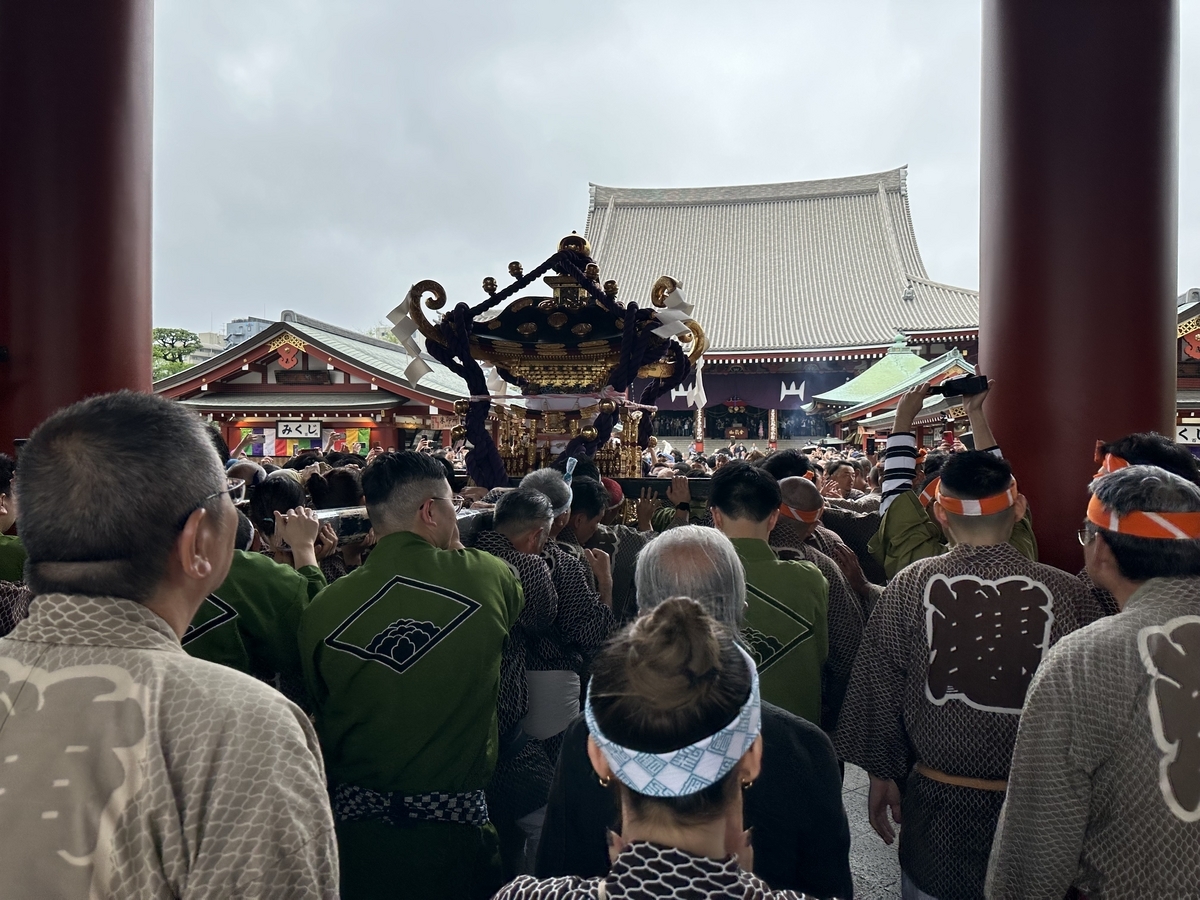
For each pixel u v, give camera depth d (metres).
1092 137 4.12
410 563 2.46
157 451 1.23
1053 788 1.89
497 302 4.88
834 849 1.81
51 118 5.29
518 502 3.01
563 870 1.83
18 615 2.65
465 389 28.91
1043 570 2.54
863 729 2.67
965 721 2.46
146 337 5.75
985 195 4.55
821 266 50.78
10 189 5.29
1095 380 4.11
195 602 1.34
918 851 2.57
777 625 2.76
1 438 5.32
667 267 52.72
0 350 5.28
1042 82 4.21
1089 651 1.91
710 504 2.98
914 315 45.09
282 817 1.12
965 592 2.54
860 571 3.84
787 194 55.16
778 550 3.30
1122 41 4.11
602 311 5.00
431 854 2.34
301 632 2.44
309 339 24.62
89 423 1.22
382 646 2.36
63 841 1.05
